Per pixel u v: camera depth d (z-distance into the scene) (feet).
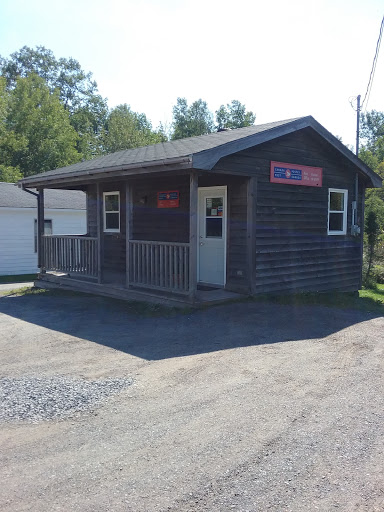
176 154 27.35
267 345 21.83
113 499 10.02
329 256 37.91
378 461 11.59
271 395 15.80
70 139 120.57
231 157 29.30
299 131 34.35
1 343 23.38
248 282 31.42
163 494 10.18
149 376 17.74
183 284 30.35
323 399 15.51
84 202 71.77
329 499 10.02
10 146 108.99
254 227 31.22
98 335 24.30
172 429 13.29
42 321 28.45
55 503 9.91
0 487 10.55
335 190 38.04
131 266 33.76
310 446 12.29
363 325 26.40
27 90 117.29
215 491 10.27
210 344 21.95
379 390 16.42
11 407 14.96
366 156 147.13
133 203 41.70
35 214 63.93
